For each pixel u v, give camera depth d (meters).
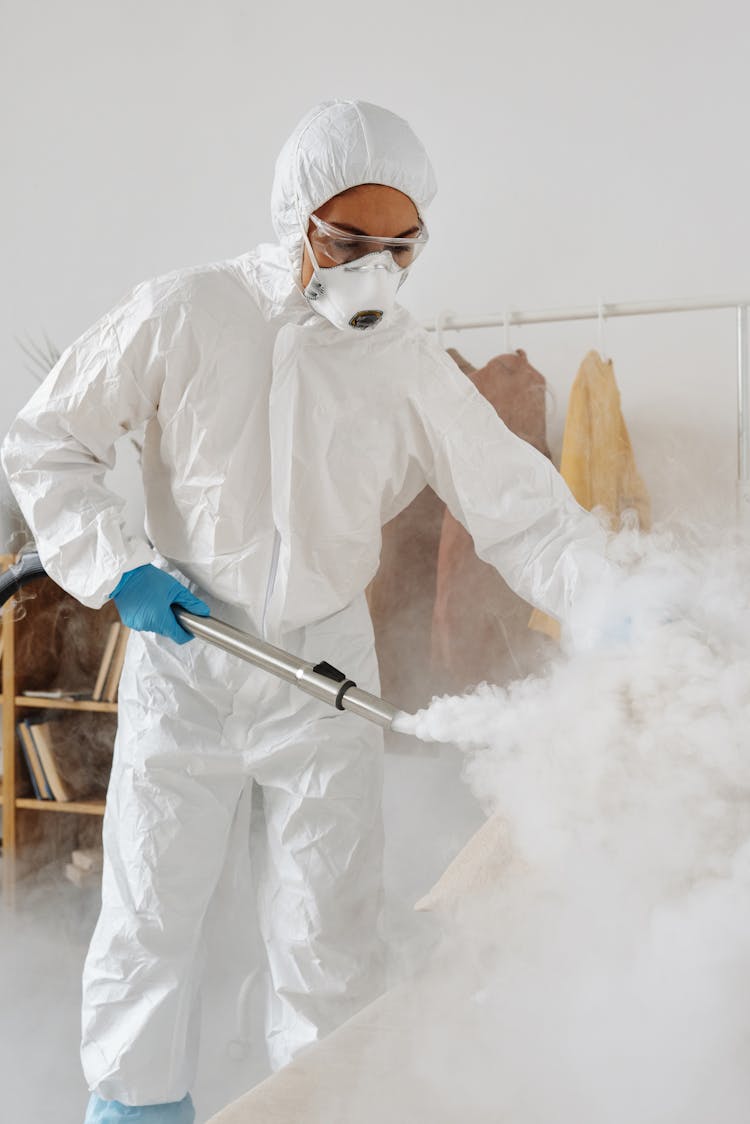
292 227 1.33
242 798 1.55
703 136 2.35
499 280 2.54
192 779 1.46
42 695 2.73
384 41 2.65
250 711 1.45
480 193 2.55
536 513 1.44
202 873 1.46
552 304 2.49
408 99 2.62
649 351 2.40
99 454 1.47
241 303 1.40
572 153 2.46
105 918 1.46
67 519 1.42
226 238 2.86
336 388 1.41
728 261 2.34
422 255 2.61
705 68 2.35
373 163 1.26
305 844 1.47
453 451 1.45
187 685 1.45
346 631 1.53
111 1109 1.42
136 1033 1.40
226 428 1.39
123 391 1.40
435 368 1.45
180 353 1.37
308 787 1.46
